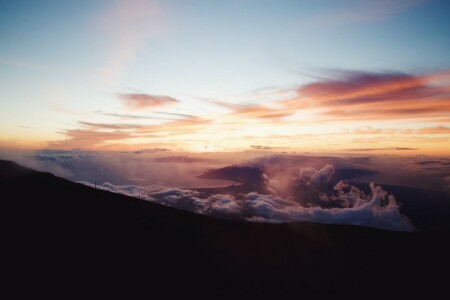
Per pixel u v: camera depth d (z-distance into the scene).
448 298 20.94
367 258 27.23
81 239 21.53
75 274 16.89
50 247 19.33
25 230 21.09
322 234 32.97
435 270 25.02
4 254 17.27
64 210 27.03
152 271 19.30
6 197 27.58
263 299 19.17
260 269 23.55
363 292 21.48
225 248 26.61
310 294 20.73
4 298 13.62
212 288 19.14
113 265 18.88
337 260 26.64
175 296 17.17
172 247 23.91
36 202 27.73
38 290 14.70
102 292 15.74
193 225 31.44
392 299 20.66
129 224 26.83
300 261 26.03
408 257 27.47
